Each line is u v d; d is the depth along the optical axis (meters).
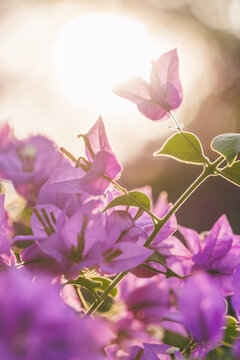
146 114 0.48
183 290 0.40
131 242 0.43
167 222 0.48
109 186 0.47
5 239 0.44
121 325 0.45
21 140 0.45
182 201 0.45
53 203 0.44
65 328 0.28
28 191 0.44
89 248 0.41
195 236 0.49
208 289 0.40
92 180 0.44
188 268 0.49
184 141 0.47
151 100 0.48
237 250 0.49
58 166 0.45
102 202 0.48
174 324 0.48
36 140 0.45
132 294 0.48
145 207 0.45
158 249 0.49
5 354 0.27
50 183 0.44
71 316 0.31
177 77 0.48
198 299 0.40
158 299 0.48
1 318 0.28
